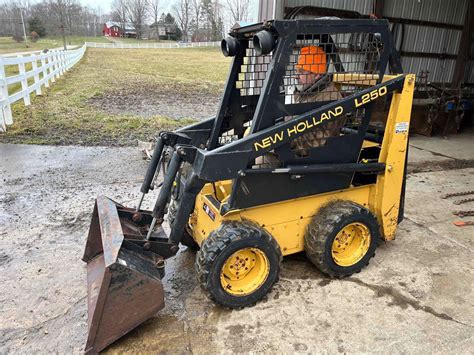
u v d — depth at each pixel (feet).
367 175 9.90
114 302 7.09
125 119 27.94
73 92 39.83
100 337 7.17
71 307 8.59
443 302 8.71
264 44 7.69
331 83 9.50
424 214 13.16
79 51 82.38
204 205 9.29
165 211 8.13
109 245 7.43
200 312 8.43
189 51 141.69
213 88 49.03
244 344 7.52
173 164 7.88
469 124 27.89
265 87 7.95
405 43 24.90
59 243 11.23
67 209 13.46
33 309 8.52
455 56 27.22
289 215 9.14
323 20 8.05
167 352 7.36
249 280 8.60
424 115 24.81
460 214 13.10
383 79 9.55
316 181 9.02
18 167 17.87
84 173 17.19
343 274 9.46
